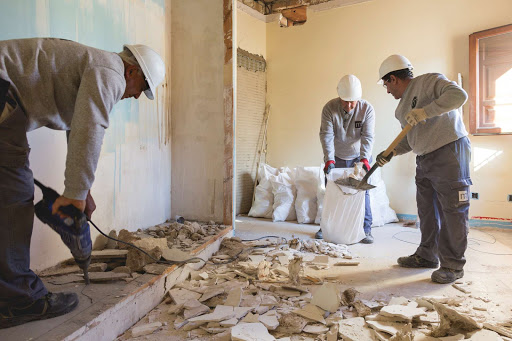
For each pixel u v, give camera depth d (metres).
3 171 1.32
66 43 1.48
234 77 3.46
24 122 1.38
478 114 4.04
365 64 4.85
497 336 1.61
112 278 1.89
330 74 5.11
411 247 3.32
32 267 2.02
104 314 1.51
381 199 4.40
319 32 5.16
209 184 3.57
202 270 2.56
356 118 3.60
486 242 3.48
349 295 2.03
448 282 2.35
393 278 2.47
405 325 1.64
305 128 5.33
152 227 3.22
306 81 5.29
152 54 1.72
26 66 1.38
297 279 2.31
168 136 3.59
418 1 4.49
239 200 5.16
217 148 3.52
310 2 5.21
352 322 1.76
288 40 5.40
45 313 1.43
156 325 1.72
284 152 5.50
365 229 3.51
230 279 2.36
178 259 2.28
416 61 4.53
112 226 2.77
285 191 4.69
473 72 4.06
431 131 2.36
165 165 3.56
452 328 1.68
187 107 3.60
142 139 3.15
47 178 2.13
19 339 1.28
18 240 1.37
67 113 1.53
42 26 2.09
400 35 4.61
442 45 4.37
